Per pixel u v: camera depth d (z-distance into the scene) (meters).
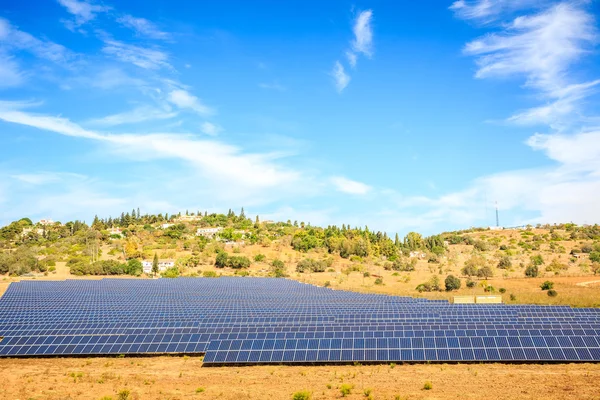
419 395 36.81
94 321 69.31
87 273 181.88
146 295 111.38
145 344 54.03
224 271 196.38
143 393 40.25
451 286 124.88
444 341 47.00
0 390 41.78
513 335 48.31
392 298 105.69
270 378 43.25
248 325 63.25
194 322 66.31
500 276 152.12
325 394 38.19
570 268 164.75
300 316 71.88
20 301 98.88
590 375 40.09
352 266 190.12
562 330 48.91
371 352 46.78
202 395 39.16
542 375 40.59
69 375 46.47
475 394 36.41
